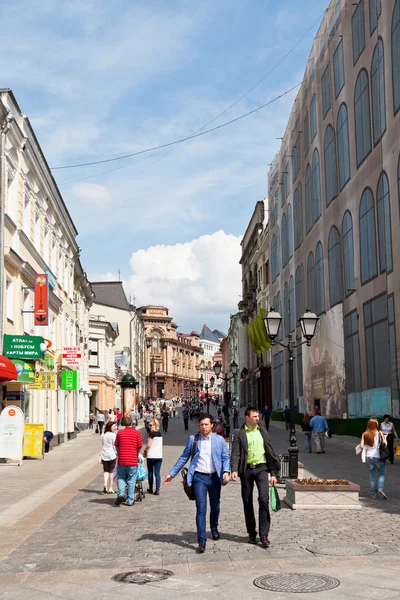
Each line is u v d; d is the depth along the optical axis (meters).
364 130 27.73
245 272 79.50
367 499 13.20
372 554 8.09
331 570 7.31
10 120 22.47
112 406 70.44
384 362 25.53
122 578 7.23
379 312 26.11
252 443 8.98
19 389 24.95
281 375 50.19
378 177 25.86
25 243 26.19
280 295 50.09
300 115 41.12
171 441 35.84
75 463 23.33
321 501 11.91
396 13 23.42
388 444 20.09
